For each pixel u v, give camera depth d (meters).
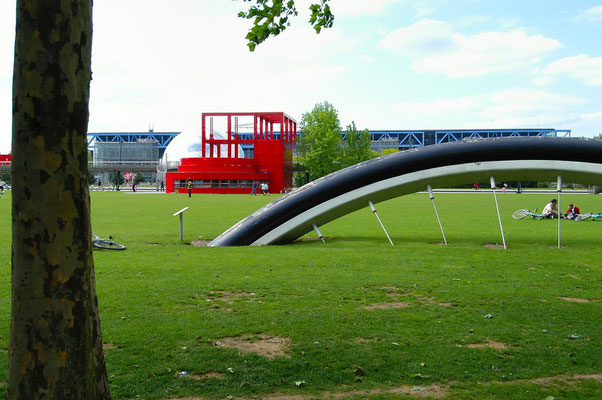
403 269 11.14
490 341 6.45
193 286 9.39
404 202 40.97
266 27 7.39
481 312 7.75
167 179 70.38
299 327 6.96
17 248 3.42
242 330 6.81
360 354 5.96
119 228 20.30
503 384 5.17
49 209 3.37
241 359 5.79
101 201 42.72
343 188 15.59
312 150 76.75
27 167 3.34
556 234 18.48
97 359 3.71
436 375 5.37
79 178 3.48
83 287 3.56
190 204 38.25
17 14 3.30
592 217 24.39
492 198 47.50
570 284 9.66
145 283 9.63
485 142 15.16
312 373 5.42
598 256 12.96
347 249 14.12
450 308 7.98
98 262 11.91
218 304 8.19
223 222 23.19
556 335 6.67
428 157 15.38
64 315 3.47
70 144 3.41
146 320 7.26
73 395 3.53
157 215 27.17
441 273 10.70
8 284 9.42
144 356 5.87
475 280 9.98
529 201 42.19
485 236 17.86
